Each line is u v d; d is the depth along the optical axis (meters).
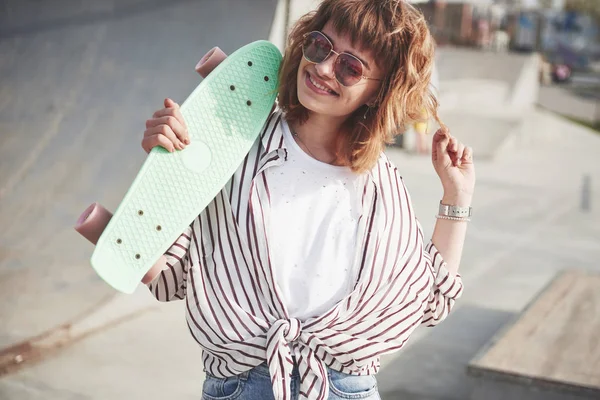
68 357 3.74
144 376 3.62
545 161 11.30
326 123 1.74
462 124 12.84
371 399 1.76
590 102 22.94
